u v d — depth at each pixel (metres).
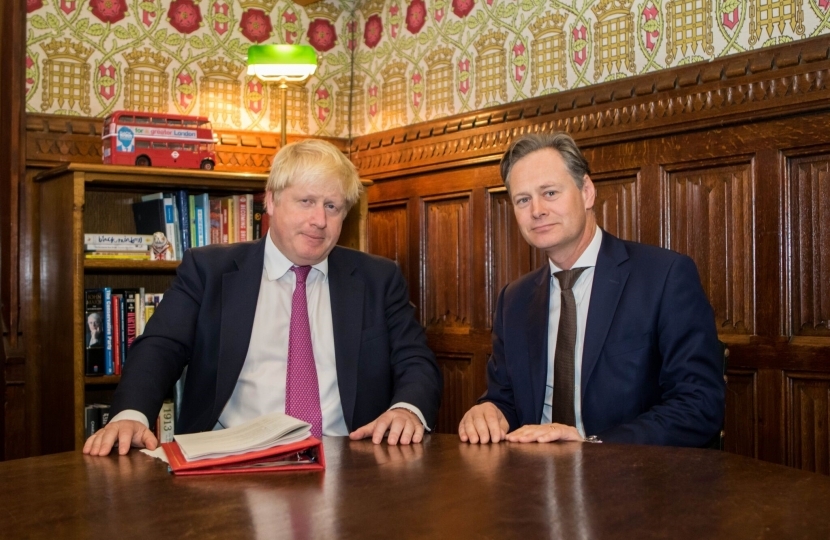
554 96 3.45
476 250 3.77
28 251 3.52
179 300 2.25
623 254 2.25
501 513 1.17
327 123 4.43
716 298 2.93
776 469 1.48
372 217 4.38
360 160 4.38
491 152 3.69
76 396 3.12
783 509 1.19
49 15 3.62
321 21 4.40
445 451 1.69
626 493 1.29
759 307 2.81
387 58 4.30
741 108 2.82
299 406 2.20
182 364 2.22
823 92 2.62
